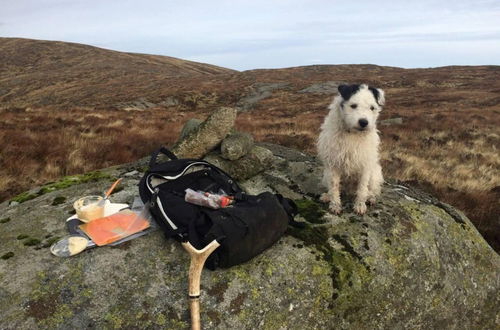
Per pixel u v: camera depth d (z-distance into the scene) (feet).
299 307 3.18
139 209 3.96
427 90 48.29
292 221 3.86
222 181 4.18
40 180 7.13
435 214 4.67
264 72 70.74
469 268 4.32
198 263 2.79
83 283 2.94
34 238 3.47
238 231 3.08
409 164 10.25
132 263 3.19
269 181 5.17
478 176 9.87
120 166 5.70
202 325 2.81
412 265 3.85
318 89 50.39
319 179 5.22
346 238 3.86
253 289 3.10
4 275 2.97
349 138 4.15
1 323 2.59
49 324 2.63
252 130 16.39
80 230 3.54
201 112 37.40
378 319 3.53
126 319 2.74
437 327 3.87
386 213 4.40
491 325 4.29
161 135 12.42
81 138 10.49
